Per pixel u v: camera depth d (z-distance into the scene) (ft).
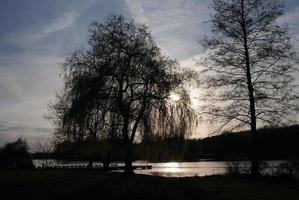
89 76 102.94
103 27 106.93
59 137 143.95
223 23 100.83
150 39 107.45
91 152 118.83
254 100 98.43
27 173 123.03
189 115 106.73
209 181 92.07
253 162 98.12
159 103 103.35
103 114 99.55
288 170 94.94
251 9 99.60
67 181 93.35
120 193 73.72
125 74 102.37
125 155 108.47
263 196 70.49
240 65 100.01
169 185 84.38
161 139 106.11
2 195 74.69
